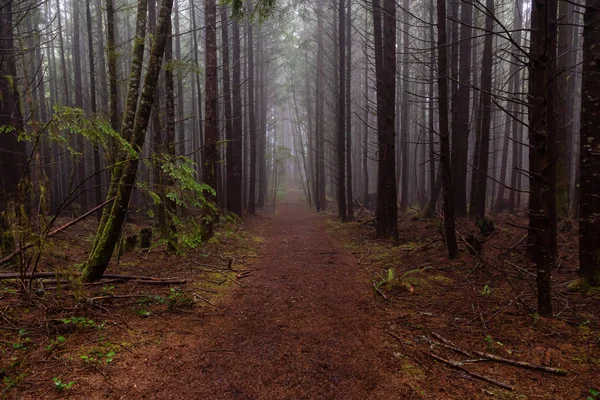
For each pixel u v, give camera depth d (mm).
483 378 3500
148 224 15906
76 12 19516
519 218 13000
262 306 5879
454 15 12508
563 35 9922
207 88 11234
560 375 3480
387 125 11500
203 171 11336
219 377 3604
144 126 6008
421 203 22750
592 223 5406
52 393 3133
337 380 3580
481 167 12531
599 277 5395
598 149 5254
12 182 10109
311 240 13086
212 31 11188
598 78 5152
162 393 3273
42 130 4762
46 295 5047
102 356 3793
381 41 12258
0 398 3006
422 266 8086
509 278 6680
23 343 3887
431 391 3355
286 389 3416
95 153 12891
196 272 7770
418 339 4473
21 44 7098
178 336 4492
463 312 5289
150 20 11883
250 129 22750
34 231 4914
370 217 18562
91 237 11750
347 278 7680
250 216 22188
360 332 4781
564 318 4711
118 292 5828
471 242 8453
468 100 13375
